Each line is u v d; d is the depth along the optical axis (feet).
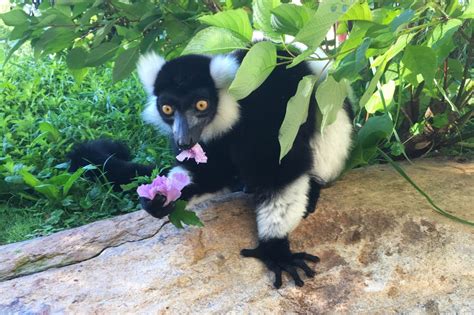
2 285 2.27
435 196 2.65
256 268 2.31
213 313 2.12
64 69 4.67
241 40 2.07
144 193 2.28
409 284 2.22
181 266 2.31
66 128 3.66
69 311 2.12
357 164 2.85
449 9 2.17
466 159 3.21
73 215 2.96
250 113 2.48
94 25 3.01
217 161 2.63
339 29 2.48
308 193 2.49
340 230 2.48
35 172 3.25
